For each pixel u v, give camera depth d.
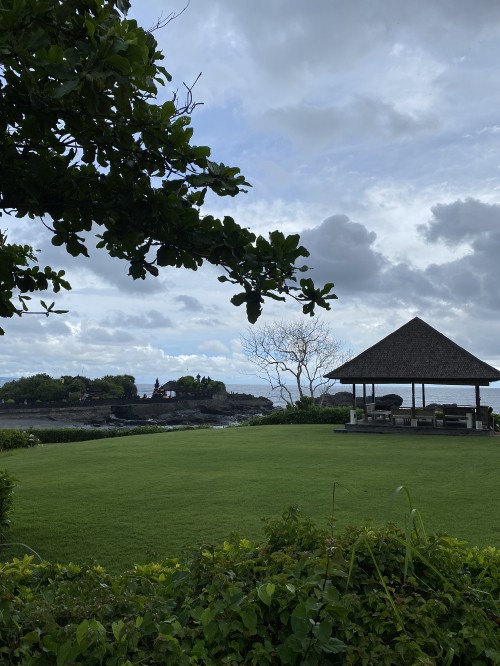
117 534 7.84
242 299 2.94
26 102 2.71
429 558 2.89
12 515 8.97
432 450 17.12
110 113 2.83
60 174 2.88
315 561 2.61
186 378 77.38
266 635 2.39
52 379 71.50
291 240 2.90
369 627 2.46
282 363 40.56
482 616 2.56
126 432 27.41
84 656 2.26
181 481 11.96
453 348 24.78
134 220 2.93
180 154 2.96
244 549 3.21
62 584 2.85
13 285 3.77
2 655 2.26
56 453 17.84
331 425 27.22
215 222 2.98
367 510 9.02
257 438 21.09
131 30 2.77
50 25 2.53
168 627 2.32
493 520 8.39
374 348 25.70
